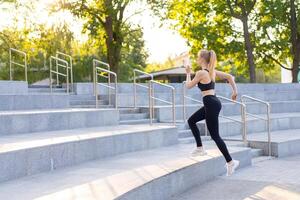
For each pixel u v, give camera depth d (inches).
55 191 241.8
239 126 582.9
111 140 383.6
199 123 541.3
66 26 1133.7
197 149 378.6
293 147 525.7
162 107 583.5
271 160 482.6
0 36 1110.4
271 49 1275.8
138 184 249.6
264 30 1233.4
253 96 832.3
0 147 290.7
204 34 1219.9
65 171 306.2
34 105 510.6
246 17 1193.4
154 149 434.6
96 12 1159.6
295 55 1237.7
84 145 348.2
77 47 1256.8
